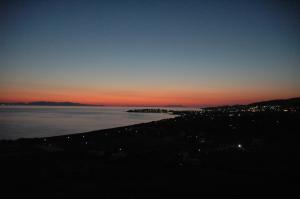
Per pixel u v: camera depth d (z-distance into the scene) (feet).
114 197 46.83
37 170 64.69
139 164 75.46
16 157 82.12
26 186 51.47
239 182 56.95
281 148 98.99
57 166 70.38
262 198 46.96
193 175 63.21
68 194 47.70
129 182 56.49
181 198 47.06
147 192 49.98
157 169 69.56
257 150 97.35
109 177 60.54
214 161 80.12
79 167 70.18
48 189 50.19
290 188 52.60
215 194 49.14
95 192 49.24
